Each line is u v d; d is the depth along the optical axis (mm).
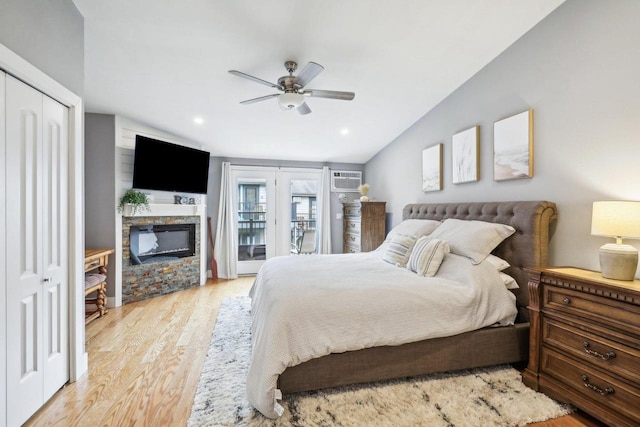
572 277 1735
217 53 2629
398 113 3928
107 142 3703
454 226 2812
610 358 1543
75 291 2053
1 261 1510
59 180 1943
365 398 1825
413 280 2271
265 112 3799
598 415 1566
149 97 3346
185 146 4531
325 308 1849
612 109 1942
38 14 1708
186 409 1763
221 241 5375
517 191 2631
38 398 1743
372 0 2104
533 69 2461
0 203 1500
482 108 2994
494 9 2244
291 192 5777
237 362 2297
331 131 4457
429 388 1927
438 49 2686
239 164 5520
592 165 2059
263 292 2270
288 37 2457
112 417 1691
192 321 3213
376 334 1875
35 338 1734
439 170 3613
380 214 4723
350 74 3041
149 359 2363
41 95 1773
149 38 2422
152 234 4328
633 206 1654
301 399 1817
